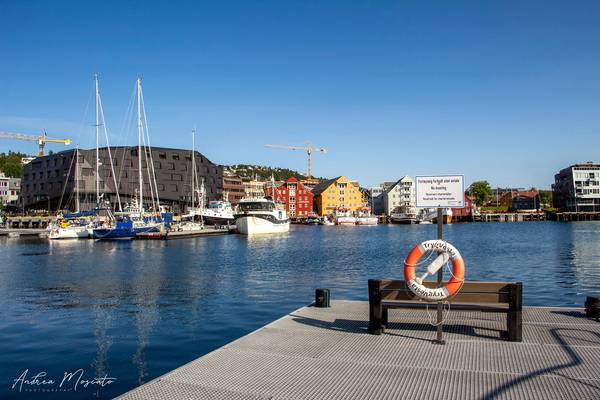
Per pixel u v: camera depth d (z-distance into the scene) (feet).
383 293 35.91
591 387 24.30
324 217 520.83
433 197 35.76
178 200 455.63
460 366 28.12
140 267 124.06
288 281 93.81
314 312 44.14
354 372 27.45
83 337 51.21
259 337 35.42
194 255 160.76
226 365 28.99
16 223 375.66
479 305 35.65
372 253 165.37
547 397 23.13
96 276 105.81
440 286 34.22
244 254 163.84
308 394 24.26
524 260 132.98
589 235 261.44
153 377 38.65
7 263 140.36
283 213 328.90
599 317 39.40
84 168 394.11
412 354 30.66
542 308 43.98
